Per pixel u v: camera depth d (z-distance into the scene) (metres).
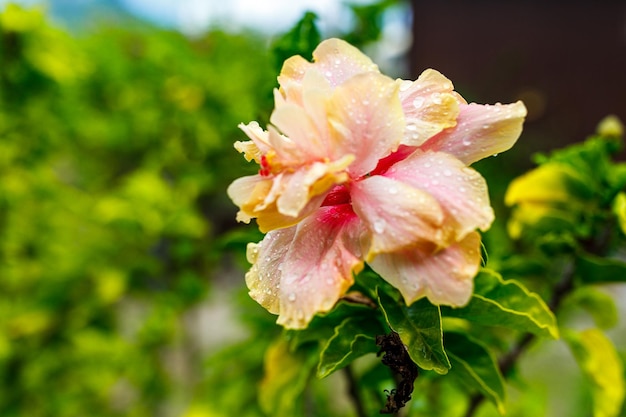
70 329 0.77
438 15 1.31
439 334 0.24
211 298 0.91
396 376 0.29
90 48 0.86
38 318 0.75
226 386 0.53
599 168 0.38
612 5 1.29
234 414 0.53
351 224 0.22
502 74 1.29
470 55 1.31
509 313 0.26
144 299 0.86
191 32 0.87
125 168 1.01
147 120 0.84
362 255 0.21
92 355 0.75
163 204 0.73
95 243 0.77
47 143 0.77
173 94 0.80
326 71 0.25
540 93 1.30
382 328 0.27
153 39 0.82
